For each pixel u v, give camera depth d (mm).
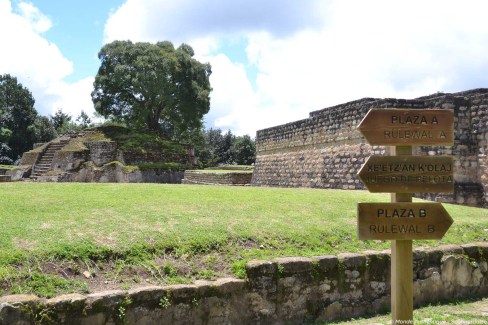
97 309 5555
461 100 14609
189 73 37688
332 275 7176
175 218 8547
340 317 7133
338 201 11633
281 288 6785
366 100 18516
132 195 11148
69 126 56781
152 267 6602
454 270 8086
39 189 11969
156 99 38125
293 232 8273
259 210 9836
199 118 39969
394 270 4895
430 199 14375
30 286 5734
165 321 5930
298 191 13578
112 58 37156
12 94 51375
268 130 26172
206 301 6211
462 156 14391
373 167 4852
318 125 20547
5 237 6777
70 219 8094
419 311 7191
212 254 7207
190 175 29703
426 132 4930
